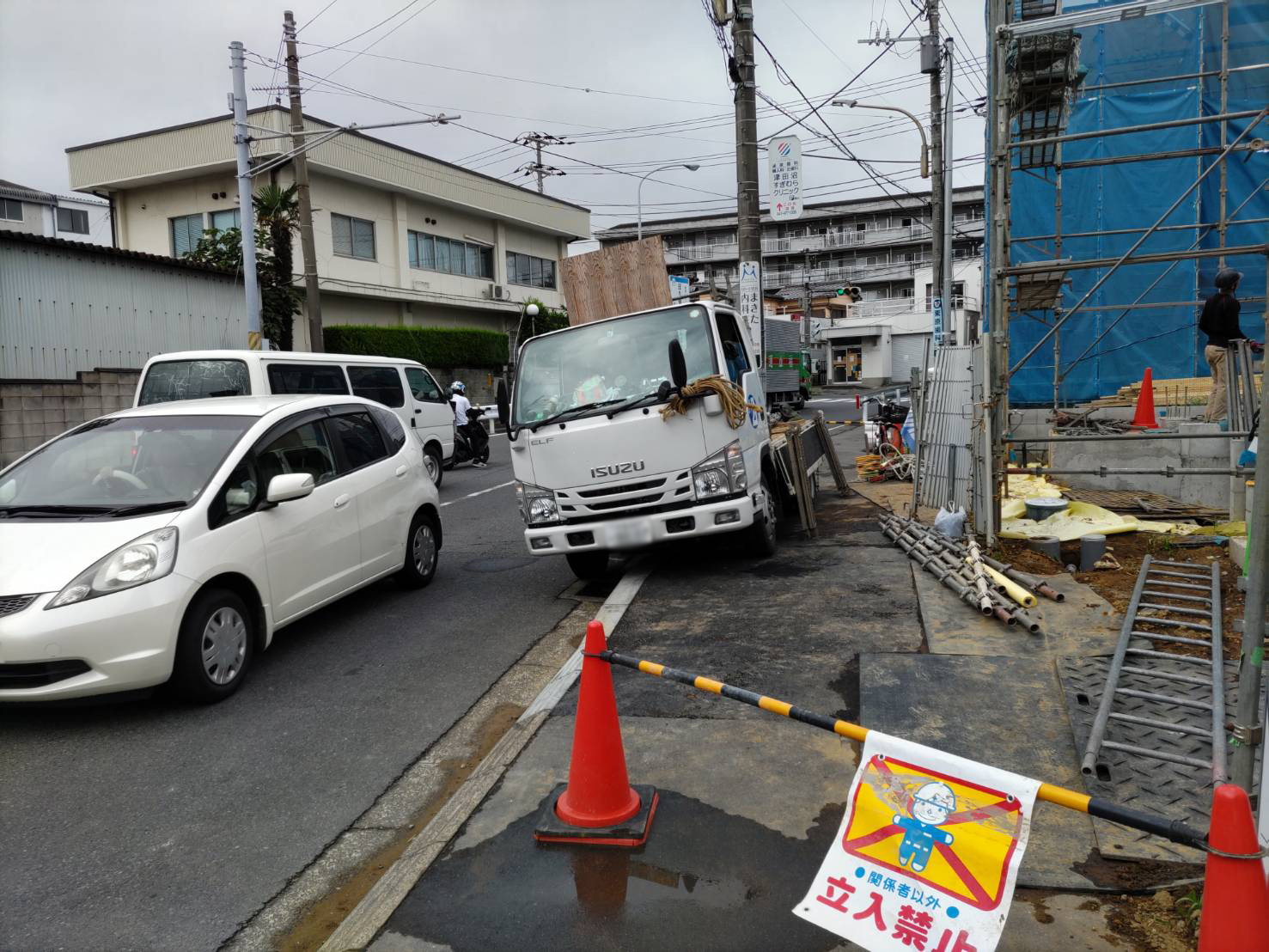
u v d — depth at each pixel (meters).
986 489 7.13
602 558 7.80
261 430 5.81
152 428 5.81
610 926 2.85
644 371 6.93
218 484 5.28
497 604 7.12
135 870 3.40
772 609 6.07
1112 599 5.77
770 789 3.67
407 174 29.39
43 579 4.50
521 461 7.04
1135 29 13.23
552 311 38.22
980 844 2.32
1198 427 9.05
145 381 10.74
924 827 2.44
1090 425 11.48
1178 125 6.73
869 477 12.49
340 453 6.64
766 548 7.50
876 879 2.48
